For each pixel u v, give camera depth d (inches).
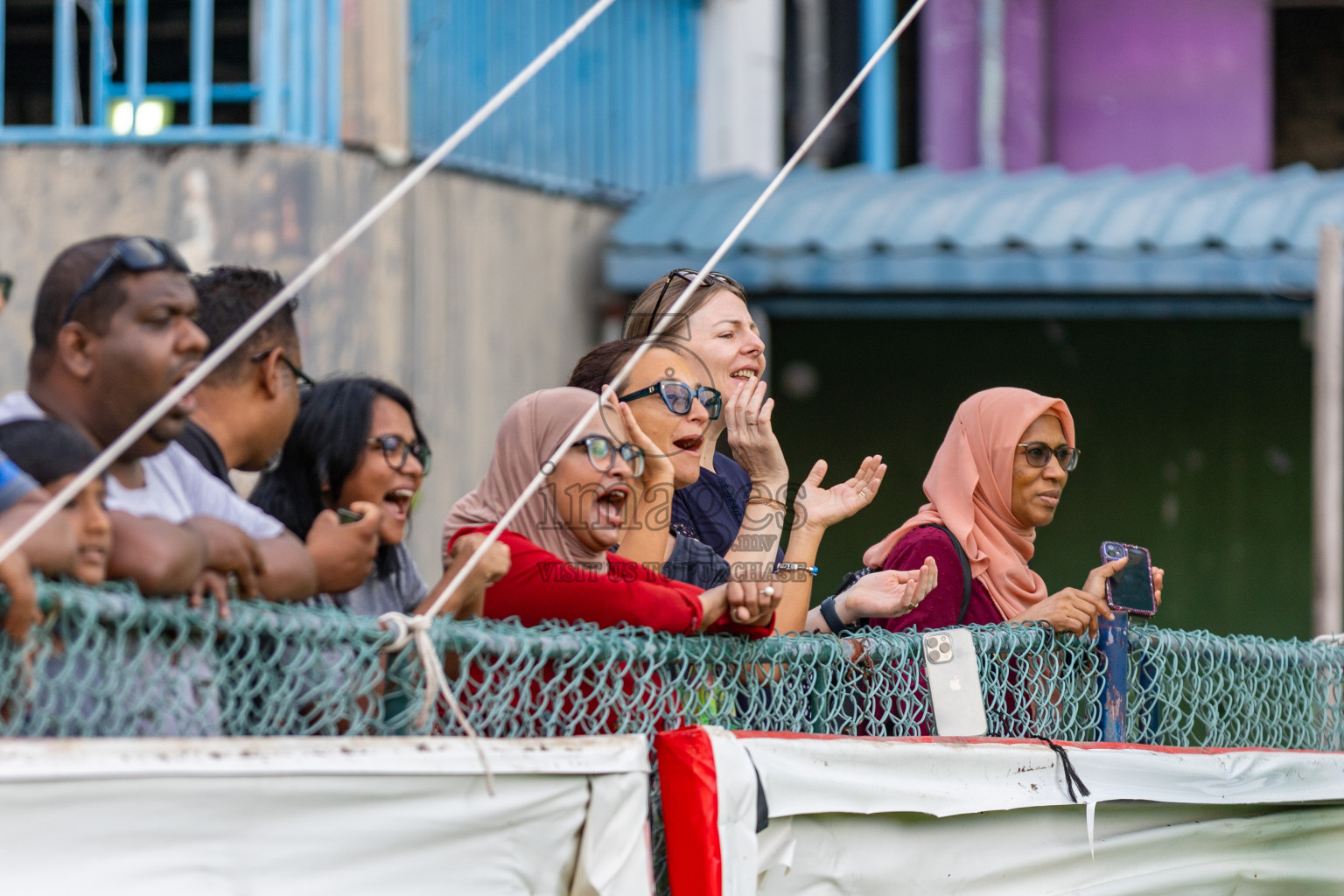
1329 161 997.8
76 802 167.8
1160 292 732.0
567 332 792.3
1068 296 750.5
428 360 695.1
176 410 196.2
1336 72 997.8
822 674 265.3
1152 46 984.3
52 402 195.2
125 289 192.9
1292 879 345.7
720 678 247.0
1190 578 798.5
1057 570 806.5
